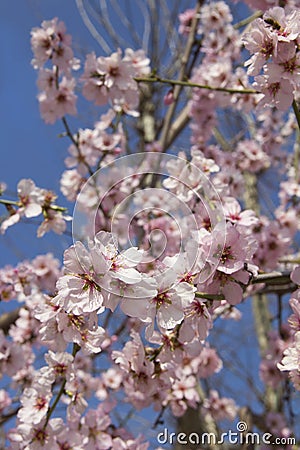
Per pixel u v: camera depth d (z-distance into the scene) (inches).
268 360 157.0
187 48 160.9
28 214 106.1
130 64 122.6
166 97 154.4
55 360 83.7
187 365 126.3
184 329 68.6
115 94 125.0
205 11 161.2
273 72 74.6
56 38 124.6
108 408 128.6
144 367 83.8
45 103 131.5
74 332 65.5
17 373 133.1
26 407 87.0
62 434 87.9
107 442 108.9
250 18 156.3
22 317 135.2
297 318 74.3
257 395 213.9
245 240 68.6
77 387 89.9
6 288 127.3
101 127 144.9
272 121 164.9
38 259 128.3
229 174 117.8
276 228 126.5
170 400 124.3
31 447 86.2
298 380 71.8
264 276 72.1
